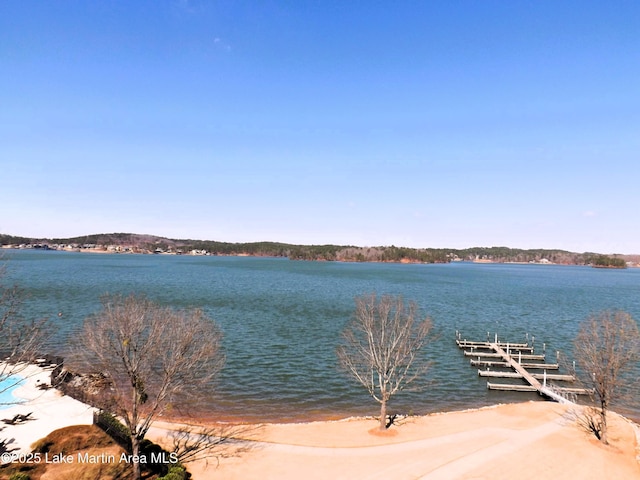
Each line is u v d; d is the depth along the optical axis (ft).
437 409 125.49
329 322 232.12
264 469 80.07
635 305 350.02
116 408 96.73
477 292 420.36
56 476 73.05
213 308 263.08
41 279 387.55
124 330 76.54
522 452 89.04
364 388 136.67
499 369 169.99
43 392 107.55
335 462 83.51
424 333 134.82
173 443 90.33
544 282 595.47
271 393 130.11
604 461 86.63
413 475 78.59
